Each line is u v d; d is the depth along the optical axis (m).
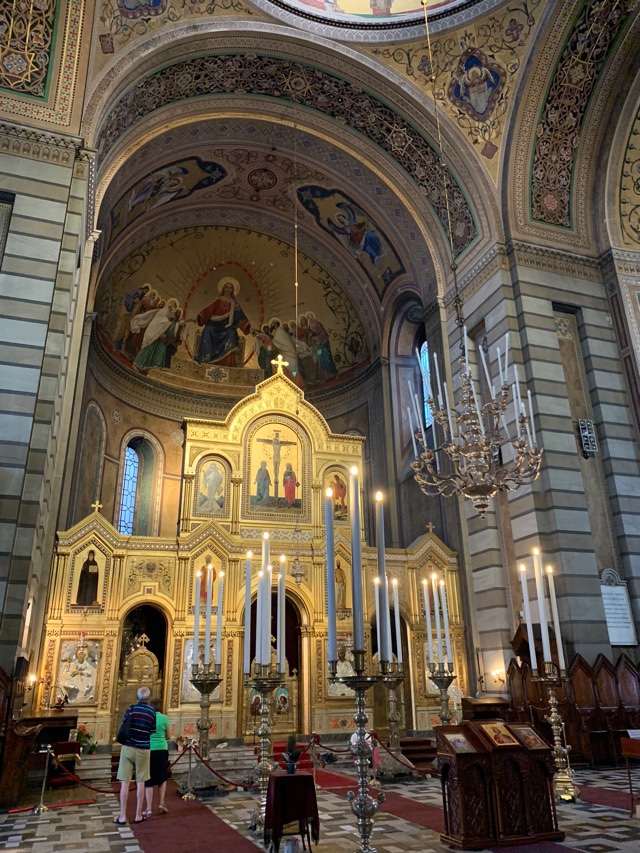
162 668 16.67
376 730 16.03
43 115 13.07
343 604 16.67
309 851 6.19
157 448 22.33
